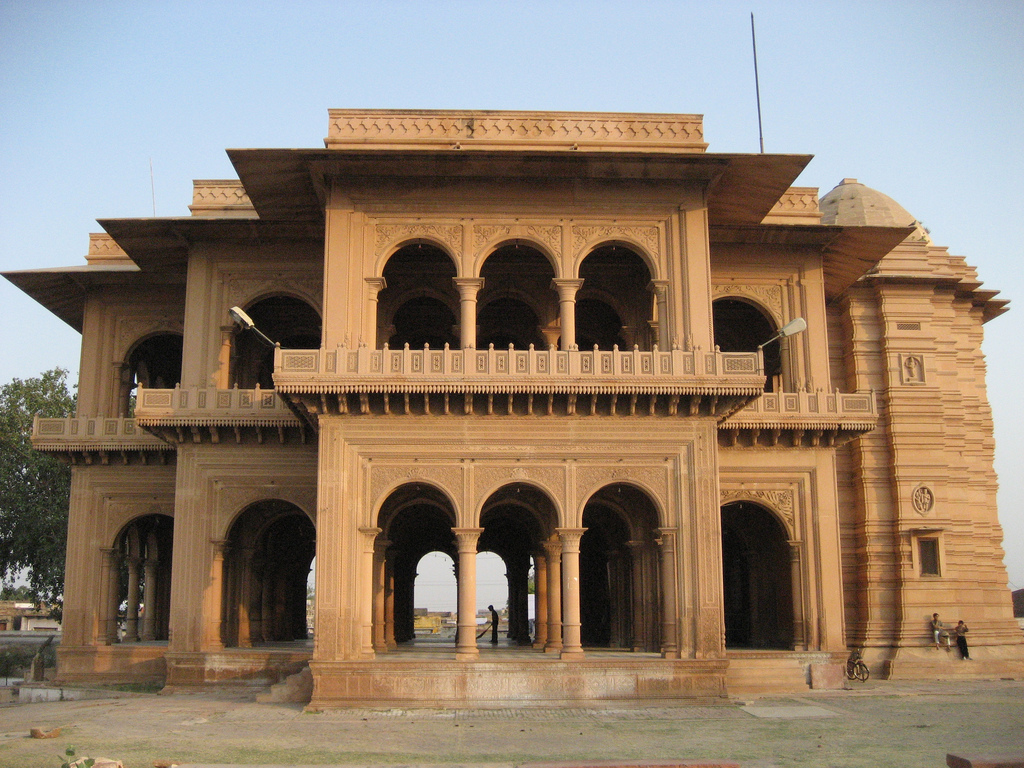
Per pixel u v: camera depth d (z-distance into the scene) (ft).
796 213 96.17
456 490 75.66
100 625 97.04
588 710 70.38
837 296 108.47
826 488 90.48
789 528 89.81
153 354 114.11
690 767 40.75
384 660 72.74
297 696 75.82
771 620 97.71
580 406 76.84
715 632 74.28
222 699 78.74
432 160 78.89
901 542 101.71
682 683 73.31
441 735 59.52
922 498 102.94
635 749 54.49
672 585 75.36
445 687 72.13
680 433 77.05
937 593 100.83
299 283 93.61
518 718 66.74
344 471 75.36
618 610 95.14
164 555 116.26
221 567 88.53
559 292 80.28
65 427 98.37
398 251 90.17
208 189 99.76
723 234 93.40
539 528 96.63
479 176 81.46
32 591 153.28
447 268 92.22
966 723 64.59
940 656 98.32
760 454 90.89
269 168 80.12
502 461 76.13
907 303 107.65
